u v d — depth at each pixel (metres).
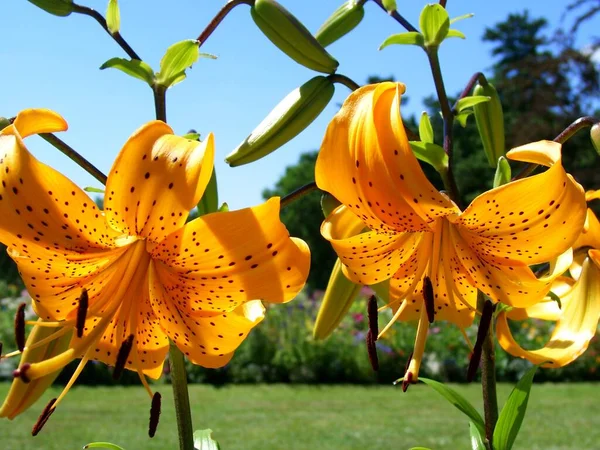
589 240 0.41
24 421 1.49
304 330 2.15
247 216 0.29
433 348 2.08
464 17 0.43
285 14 0.41
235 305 0.32
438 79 0.42
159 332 0.35
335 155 0.31
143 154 0.29
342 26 0.46
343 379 2.08
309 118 0.41
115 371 0.33
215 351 0.34
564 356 0.38
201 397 1.83
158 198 0.29
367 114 0.30
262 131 0.40
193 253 0.30
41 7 0.40
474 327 2.10
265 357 2.11
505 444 0.37
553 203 0.32
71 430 1.39
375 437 1.32
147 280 0.34
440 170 0.39
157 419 0.34
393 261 0.37
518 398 0.37
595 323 0.40
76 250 0.32
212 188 0.40
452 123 0.43
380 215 0.33
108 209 0.30
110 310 0.33
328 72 0.42
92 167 0.39
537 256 0.34
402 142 0.30
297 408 1.65
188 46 0.39
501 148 0.47
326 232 0.36
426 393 1.86
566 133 0.39
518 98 4.71
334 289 0.42
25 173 0.29
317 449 1.23
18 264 0.33
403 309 0.37
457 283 0.38
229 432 1.38
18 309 0.32
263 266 0.29
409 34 0.42
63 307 0.35
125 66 0.39
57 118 0.31
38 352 0.35
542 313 0.41
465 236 0.35
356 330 2.16
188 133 0.39
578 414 1.54
